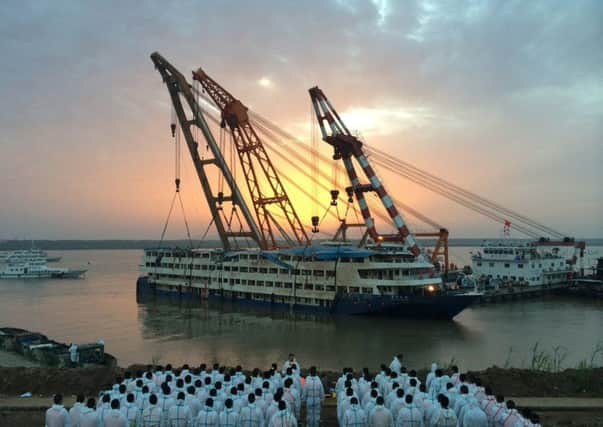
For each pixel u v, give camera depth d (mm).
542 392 28016
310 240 96125
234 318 79938
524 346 58188
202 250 107750
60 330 69562
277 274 90000
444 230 110688
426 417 19719
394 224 87500
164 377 23906
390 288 76562
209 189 107062
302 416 24906
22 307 93938
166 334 66250
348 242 87812
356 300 77438
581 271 120375
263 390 21391
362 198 91312
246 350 56062
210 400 19141
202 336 64750
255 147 100750
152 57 104250
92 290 127062
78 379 30531
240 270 97250
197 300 102500
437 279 78625
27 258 182250
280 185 100688
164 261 110812
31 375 30672
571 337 63719
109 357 46000
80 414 18734
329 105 90438
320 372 33781
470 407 19000
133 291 124625
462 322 74625
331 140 90312
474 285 97500
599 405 25266
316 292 83375
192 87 103188
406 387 21797
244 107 100375
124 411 19453
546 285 110875
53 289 129625
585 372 29906
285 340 61688
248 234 104250
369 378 22531
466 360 51344
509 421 18531
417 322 72812
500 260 114688
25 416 24750
